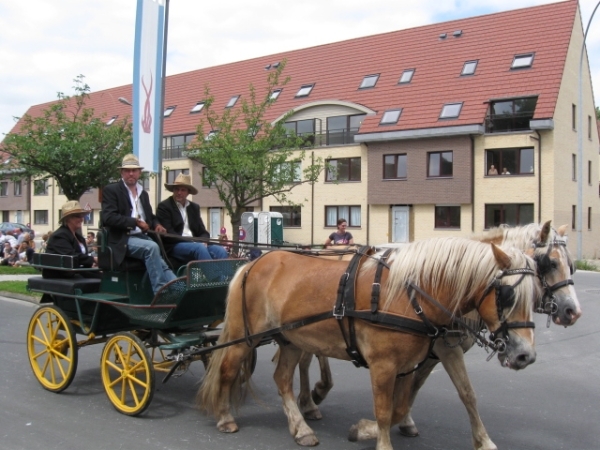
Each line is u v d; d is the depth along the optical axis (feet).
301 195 108.47
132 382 20.15
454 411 20.12
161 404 20.61
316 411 19.38
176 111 128.26
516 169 88.99
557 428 18.43
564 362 27.45
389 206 99.04
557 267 16.56
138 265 20.63
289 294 16.67
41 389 22.30
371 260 15.66
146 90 36.37
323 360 19.92
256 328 17.81
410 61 106.22
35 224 153.48
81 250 24.57
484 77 94.43
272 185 53.47
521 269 13.71
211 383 18.29
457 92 94.73
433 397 21.81
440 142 92.63
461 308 14.66
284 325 16.83
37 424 18.31
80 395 21.53
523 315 13.53
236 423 18.57
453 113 91.71
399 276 14.70
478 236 17.84
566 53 91.04
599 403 21.08
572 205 94.12
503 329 13.66
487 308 14.03
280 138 55.31
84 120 59.67
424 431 18.15
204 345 20.95
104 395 21.58
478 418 15.72
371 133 96.94
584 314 40.22
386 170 98.99
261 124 56.08
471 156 90.33
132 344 19.10
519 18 101.09
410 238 97.19
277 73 61.11
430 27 110.63
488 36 101.35
